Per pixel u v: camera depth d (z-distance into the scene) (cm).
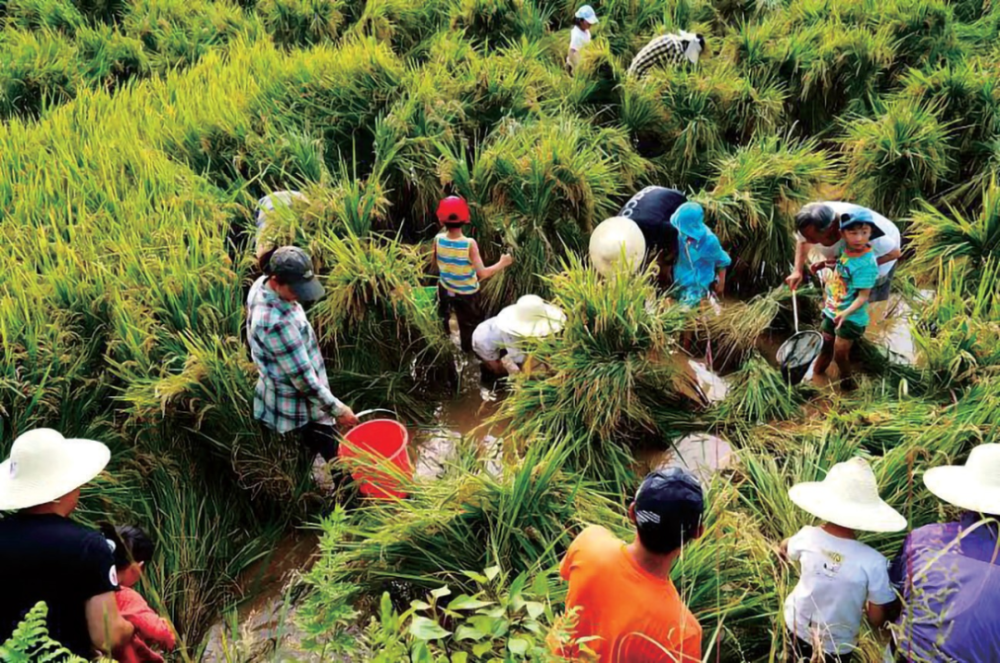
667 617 264
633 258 541
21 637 217
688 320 552
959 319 532
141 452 458
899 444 461
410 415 578
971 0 1150
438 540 406
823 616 330
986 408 462
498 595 316
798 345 574
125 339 488
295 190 696
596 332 516
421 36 1089
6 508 308
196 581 439
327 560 381
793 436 508
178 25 1092
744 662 349
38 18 1073
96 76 948
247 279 576
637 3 1144
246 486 477
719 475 493
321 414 466
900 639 304
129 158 688
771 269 703
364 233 623
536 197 675
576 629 277
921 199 736
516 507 402
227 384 469
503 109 795
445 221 568
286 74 828
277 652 325
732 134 859
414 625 238
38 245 551
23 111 897
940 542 329
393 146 726
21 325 471
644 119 841
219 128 740
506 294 678
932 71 869
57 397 455
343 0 1109
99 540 313
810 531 344
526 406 526
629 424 525
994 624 302
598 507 430
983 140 786
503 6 1063
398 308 564
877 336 636
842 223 523
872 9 1020
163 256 557
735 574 379
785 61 934
